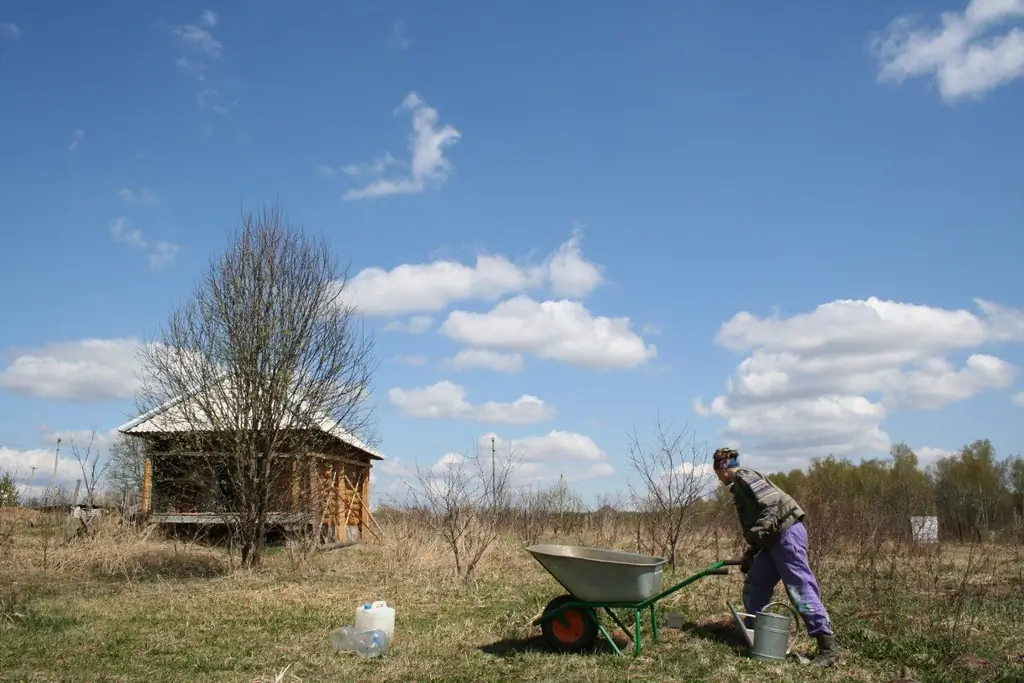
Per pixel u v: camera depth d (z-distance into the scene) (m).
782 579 7.78
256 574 15.02
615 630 8.86
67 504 18.06
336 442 19.59
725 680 6.99
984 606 10.32
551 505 22.50
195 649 8.55
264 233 16.52
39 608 11.01
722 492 16.67
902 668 7.36
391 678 7.30
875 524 13.77
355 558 17.86
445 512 15.70
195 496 19.00
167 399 16.58
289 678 7.31
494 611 10.68
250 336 16.03
